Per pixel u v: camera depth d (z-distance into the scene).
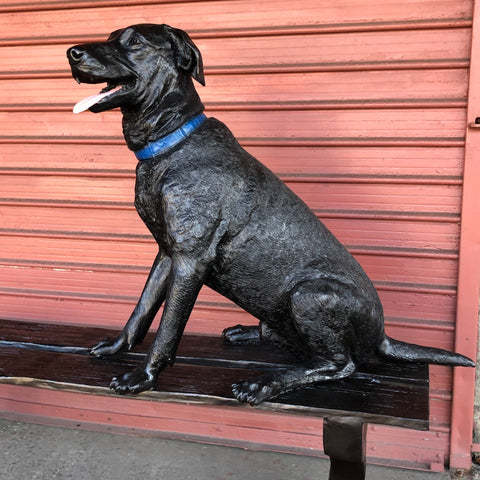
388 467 2.75
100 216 2.91
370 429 2.79
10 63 2.86
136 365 2.11
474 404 2.69
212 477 2.69
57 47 2.79
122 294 2.97
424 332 2.64
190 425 3.00
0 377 2.03
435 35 2.39
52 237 3.00
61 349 2.28
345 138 2.56
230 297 2.04
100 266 2.97
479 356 2.62
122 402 3.06
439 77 2.42
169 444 2.96
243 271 1.92
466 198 2.46
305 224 1.95
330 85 2.53
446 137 2.46
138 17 2.68
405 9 2.40
